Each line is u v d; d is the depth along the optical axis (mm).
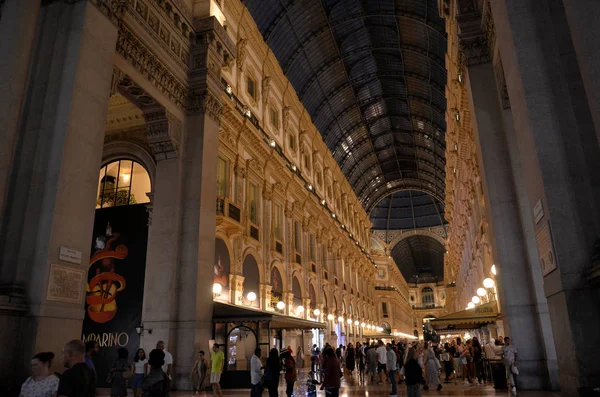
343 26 31781
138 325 14523
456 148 26594
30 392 4215
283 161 25469
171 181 14500
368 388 15133
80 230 9312
